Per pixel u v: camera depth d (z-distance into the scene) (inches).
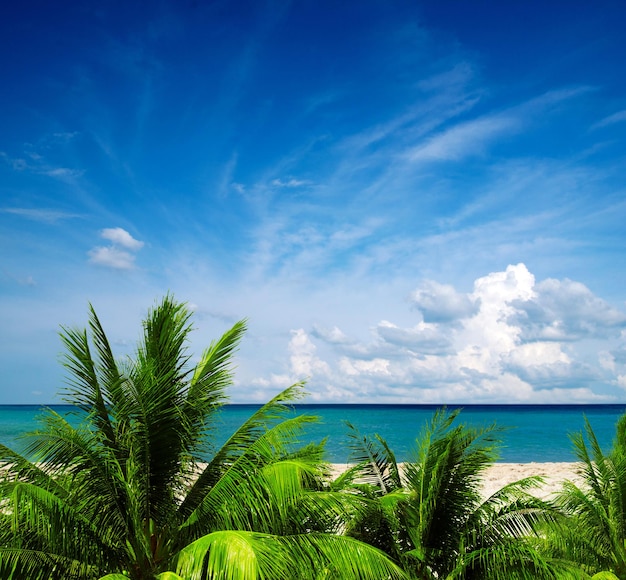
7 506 271.7
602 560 396.8
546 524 349.1
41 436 291.9
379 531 358.9
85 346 313.6
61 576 269.6
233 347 344.5
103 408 317.4
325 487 354.9
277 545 259.1
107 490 300.4
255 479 289.0
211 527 295.6
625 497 406.9
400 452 1614.2
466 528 345.7
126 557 299.7
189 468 332.5
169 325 330.0
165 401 316.8
